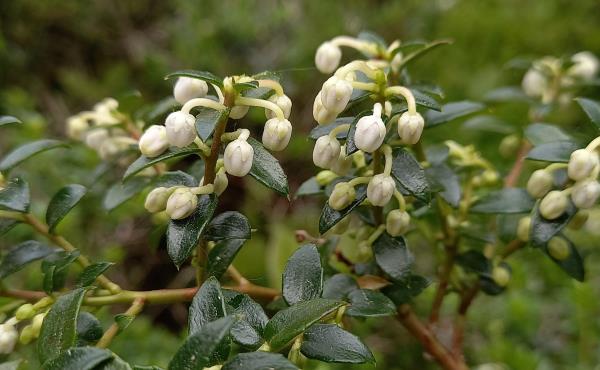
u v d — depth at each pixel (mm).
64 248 148
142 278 318
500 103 287
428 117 164
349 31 424
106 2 449
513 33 443
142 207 264
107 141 190
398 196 138
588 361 249
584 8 475
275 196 358
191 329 102
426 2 448
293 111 396
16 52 411
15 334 130
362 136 113
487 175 186
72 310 109
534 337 274
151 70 381
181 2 418
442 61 427
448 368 169
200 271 135
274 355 91
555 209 135
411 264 142
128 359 228
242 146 110
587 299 240
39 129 273
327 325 110
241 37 408
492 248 182
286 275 118
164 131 118
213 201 118
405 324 166
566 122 311
